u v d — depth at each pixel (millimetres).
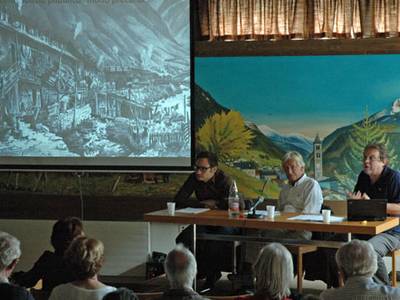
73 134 7574
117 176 7613
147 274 7207
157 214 5980
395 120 7074
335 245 5531
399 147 7066
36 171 7719
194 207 6566
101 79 7527
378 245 5758
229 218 5715
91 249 3545
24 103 7629
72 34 7559
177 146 7422
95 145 7539
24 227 7688
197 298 3340
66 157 7586
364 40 7105
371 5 7086
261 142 7301
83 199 7652
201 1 7418
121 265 7449
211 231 6520
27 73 7617
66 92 7578
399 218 5984
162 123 7441
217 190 6652
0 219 7766
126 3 7473
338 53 7148
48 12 7586
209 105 7414
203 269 6500
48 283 4473
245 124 7332
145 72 7457
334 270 6059
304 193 6266
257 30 7285
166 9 7398
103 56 7520
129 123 7492
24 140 7633
